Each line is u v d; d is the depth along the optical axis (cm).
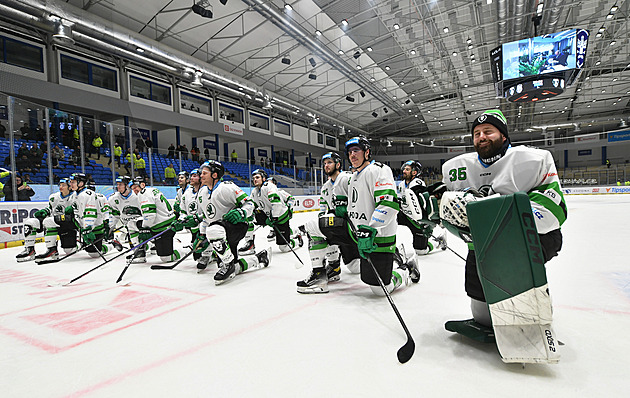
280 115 2788
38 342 205
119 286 346
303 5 1470
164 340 202
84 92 1485
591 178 3130
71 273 426
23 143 777
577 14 1614
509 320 154
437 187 190
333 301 270
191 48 1708
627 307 235
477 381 145
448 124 3584
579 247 490
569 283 301
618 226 730
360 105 2856
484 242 158
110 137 988
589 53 2002
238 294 302
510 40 1819
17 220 731
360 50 1933
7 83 1259
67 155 871
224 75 1755
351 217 292
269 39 1705
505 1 1431
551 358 145
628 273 332
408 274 313
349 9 1498
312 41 1655
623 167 3081
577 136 3509
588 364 157
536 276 149
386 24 1617
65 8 1092
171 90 1908
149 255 579
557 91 1355
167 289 329
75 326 232
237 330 213
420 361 164
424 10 1519
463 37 1778
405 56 2016
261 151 2789
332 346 184
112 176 984
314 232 298
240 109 2394
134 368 167
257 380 151
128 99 1678
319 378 150
